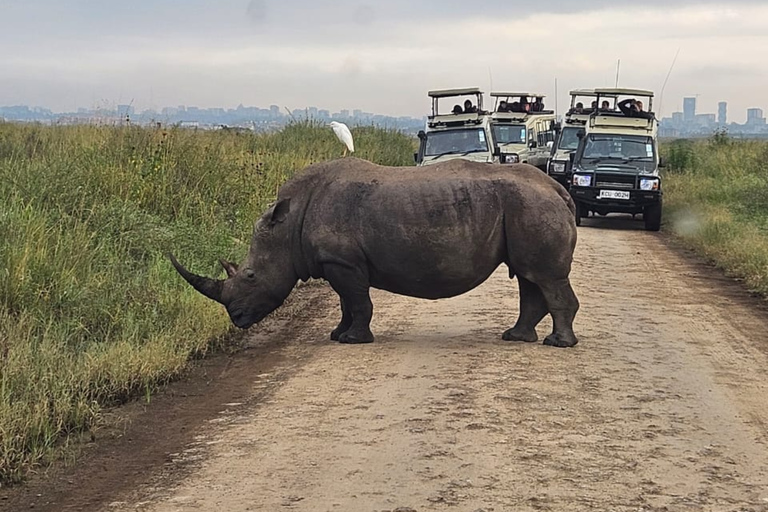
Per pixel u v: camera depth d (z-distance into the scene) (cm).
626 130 2562
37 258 1090
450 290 1034
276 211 1041
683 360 1002
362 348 1038
